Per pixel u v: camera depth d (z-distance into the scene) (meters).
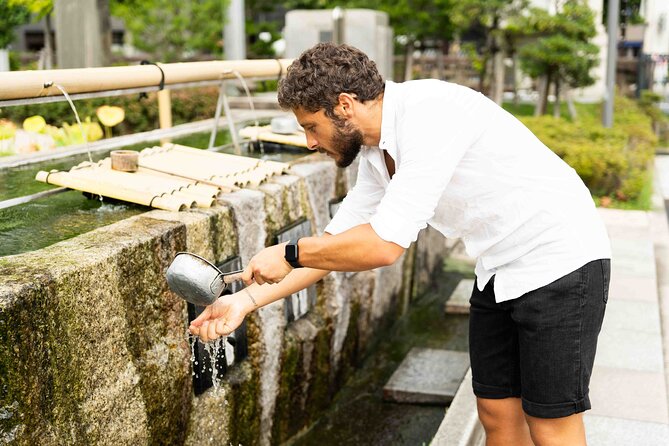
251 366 2.83
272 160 3.76
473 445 2.86
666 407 3.21
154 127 6.33
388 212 1.79
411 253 4.95
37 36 19.25
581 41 12.54
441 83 1.91
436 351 4.15
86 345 1.95
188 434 2.44
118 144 3.98
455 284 5.49
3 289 1.71
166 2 9.77
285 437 3.17
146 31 10.05
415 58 17.73
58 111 5.76
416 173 1.79
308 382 3.34
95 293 1.98
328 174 3.67
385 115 1.87
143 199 2.61
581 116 13.45
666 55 18.33
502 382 2.23
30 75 2.54
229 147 4.09
